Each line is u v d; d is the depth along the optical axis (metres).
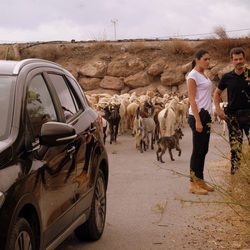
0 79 5.45
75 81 7.41
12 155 4.71
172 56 41.12
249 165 7.29
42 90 5.86
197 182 9.77
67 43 44.78
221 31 40.56
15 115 5.07
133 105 22.42
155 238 7.24
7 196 4.39
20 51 43.25
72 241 7.08
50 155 5.32
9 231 4.34
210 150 15.67
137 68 40.72
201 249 6.75
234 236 7.21
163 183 11.00
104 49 42.75
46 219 5.15
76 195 6.06
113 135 19.44
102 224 7.29
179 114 24.41
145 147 16.95
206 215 8.25
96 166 6.91
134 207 8.95
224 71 37.91
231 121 9.65
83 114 6.98
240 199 7.28
